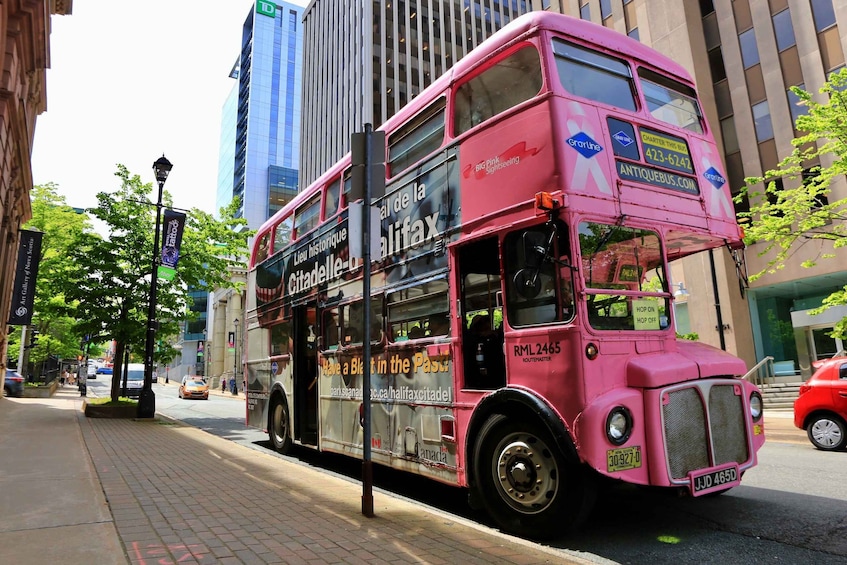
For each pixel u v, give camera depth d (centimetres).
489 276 633
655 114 633
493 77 616
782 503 639
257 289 1290
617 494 673
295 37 10200
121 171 1942
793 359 2164
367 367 572
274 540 462
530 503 515
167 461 897
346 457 1081
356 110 5391
